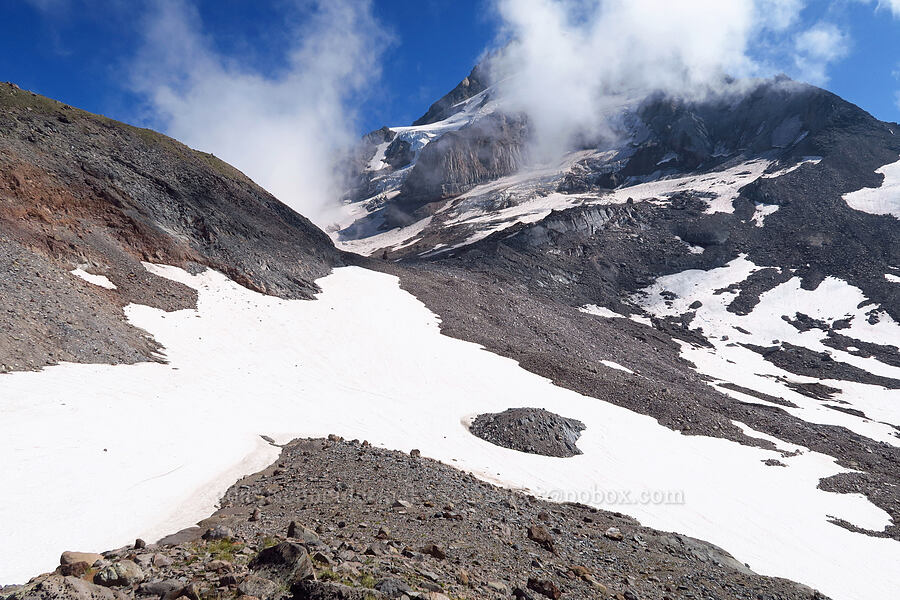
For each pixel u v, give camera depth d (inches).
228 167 2925.7
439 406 1534.2
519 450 1315.2
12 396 802.2
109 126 2411.4
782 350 3452.3
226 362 1494.8
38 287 1255.5
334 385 1545.3
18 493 550.6
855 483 1472.7
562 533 708.7
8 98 2084.2
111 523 534.9
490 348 2166.6
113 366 1143.0
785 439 1802.4
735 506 1200.8
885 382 2970.0
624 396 1860.2
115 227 1866.4
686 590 593.0
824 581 916.0
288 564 308.8
